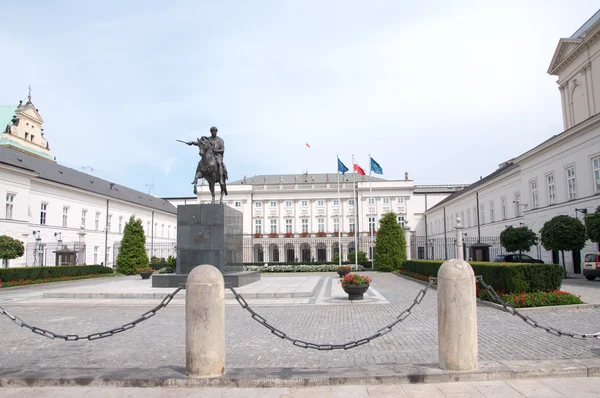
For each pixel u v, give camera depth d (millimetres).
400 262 34750
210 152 18266
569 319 10203
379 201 77188
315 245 76188
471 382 5289
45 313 12836
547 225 23688
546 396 4750
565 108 34781
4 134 46969
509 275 12758
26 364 6824
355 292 14859
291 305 13914
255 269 33688
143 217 60750
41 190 39281
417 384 5270
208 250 17328
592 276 21219
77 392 5219
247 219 78688
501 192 41875
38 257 37938
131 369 5891
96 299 15992
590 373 5473
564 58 34031
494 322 10047
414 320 10602
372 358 6801
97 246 48438
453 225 60219
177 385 5336
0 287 23172
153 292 16375
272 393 5055
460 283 5539
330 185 78875
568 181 28594
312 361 6715
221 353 5539
